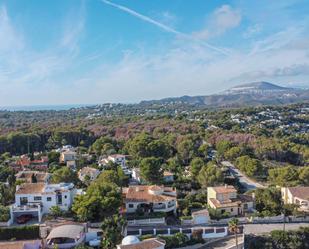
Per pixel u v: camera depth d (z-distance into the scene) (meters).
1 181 107.69
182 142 157.62
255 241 69.19
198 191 100.69
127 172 121.38
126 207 80.69
